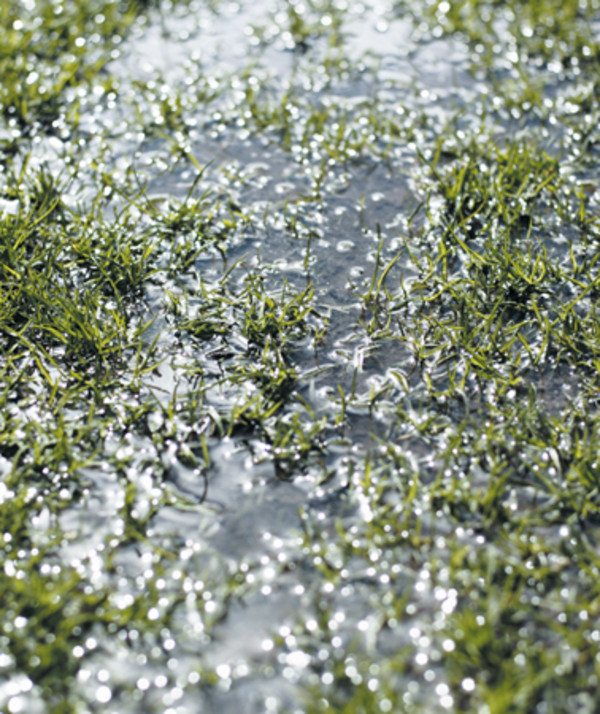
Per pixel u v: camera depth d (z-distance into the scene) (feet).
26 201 8.40
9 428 5.92
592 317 6.85
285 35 12.19
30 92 10.21
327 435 5.97
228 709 4.29
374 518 5.32
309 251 7.88
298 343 6.86
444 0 12.69
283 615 4.75
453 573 4.89
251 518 5.37
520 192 8.34
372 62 11.44
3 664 4.46
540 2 12.26
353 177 9.12
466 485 5.45
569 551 5.06
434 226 8.19
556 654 4.45
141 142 9.75
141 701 4.33
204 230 8.19
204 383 6.44
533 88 10.57
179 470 5.71
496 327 6.70
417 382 6.43
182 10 12.81
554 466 5.64
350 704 4.12
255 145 9.73
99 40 11.85
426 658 4.48
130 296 7.38
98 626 4.67
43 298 6.95
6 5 12.10
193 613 4.77
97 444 5.88
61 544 5.18
